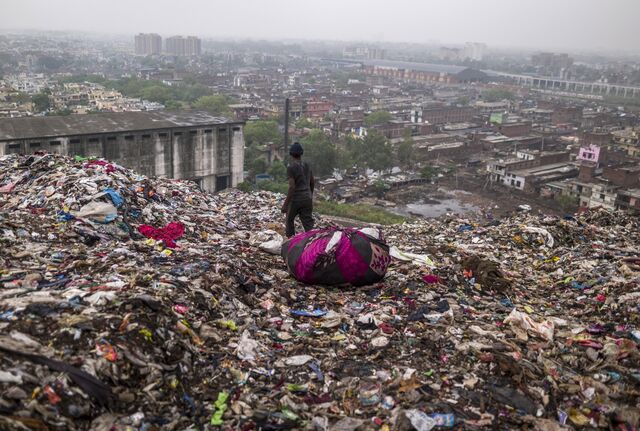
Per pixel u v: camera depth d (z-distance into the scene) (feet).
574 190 206.28
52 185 35.63
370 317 23.34
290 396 17.03
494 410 16.81
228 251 30.12
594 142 297.33
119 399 14.62
